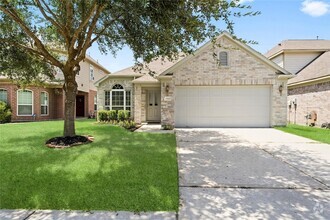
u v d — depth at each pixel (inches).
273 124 512.7
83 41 320.2
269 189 162.7
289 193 155.8
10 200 142.4
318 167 215.3
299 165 221.9
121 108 637.3
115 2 209.0
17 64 327.3
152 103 631.8
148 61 297.9
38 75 403.5
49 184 165.6
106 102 641.0
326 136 393.7
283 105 511.8
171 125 501.7
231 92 520.7
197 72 508.7
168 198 144.9
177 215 126.6
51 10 297.6
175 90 519.2
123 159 230.8
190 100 522.9
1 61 315.0
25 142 313.6
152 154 253.0
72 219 121.9
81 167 203.9
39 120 701.9
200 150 284.7
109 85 637.3
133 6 206.4
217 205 138.4
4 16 291.4
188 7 219.5
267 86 518.0
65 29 296.4
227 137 382.6
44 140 326.3
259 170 205.8
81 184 165.6
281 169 209.2
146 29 244.1
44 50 301.1
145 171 195.5
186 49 272.7
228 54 506.9
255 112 521.0
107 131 422.9
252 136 394.3
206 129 487.5
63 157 236.8
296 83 649.6
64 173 188.5
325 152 277.0
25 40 333.7
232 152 274.8
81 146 290.5
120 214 127.2
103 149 274.2
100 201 140.6
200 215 126.7
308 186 168.2
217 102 522.3
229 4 217.9
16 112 667.4
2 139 335.9
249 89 520.4
